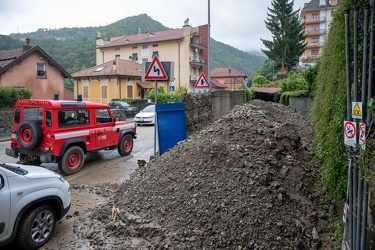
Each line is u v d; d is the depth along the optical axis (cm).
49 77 2833
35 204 469
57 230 525
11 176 443
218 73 7481
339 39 402
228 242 419
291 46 4869
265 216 443
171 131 888
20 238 446
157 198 538
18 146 936
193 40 5197
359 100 324
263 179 500
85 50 7100
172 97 3497
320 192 531
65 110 927
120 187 666
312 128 1044
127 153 1220
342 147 406
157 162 669
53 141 879
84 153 1014
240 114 870
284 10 5069
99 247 455
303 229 439
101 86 4241
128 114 3105
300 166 600
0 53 2845
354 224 303
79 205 660
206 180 522
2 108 1923
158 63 845
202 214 465
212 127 746
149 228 471
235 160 543
